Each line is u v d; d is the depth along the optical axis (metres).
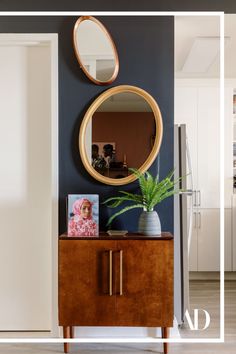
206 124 4.28
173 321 2.52
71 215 2.45
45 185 2.77
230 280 4.32
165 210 2.65
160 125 2.62
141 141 2.63
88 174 2.64
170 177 2.53
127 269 2.31
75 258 2.32
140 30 2.64
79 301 2.32
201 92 4.29
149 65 2.65
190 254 4.29
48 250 2.77
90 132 2.62
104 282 2.31
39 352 2.45
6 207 2.77
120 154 2.62
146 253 2.31
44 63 2.76
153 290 2.31
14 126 2.77
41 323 2.75
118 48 2.65
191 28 2.88
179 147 2.90
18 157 2.77
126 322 2.31
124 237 2.32
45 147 2.77
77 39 2.62
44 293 2.76
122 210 2.46
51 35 2.64
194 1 2.60
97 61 2.63
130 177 2.62
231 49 3.36
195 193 4.27
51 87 2.65
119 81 2.65
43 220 2.77
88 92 2.64
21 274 2.77
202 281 4.27
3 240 2.77
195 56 3.53
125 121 2.63
